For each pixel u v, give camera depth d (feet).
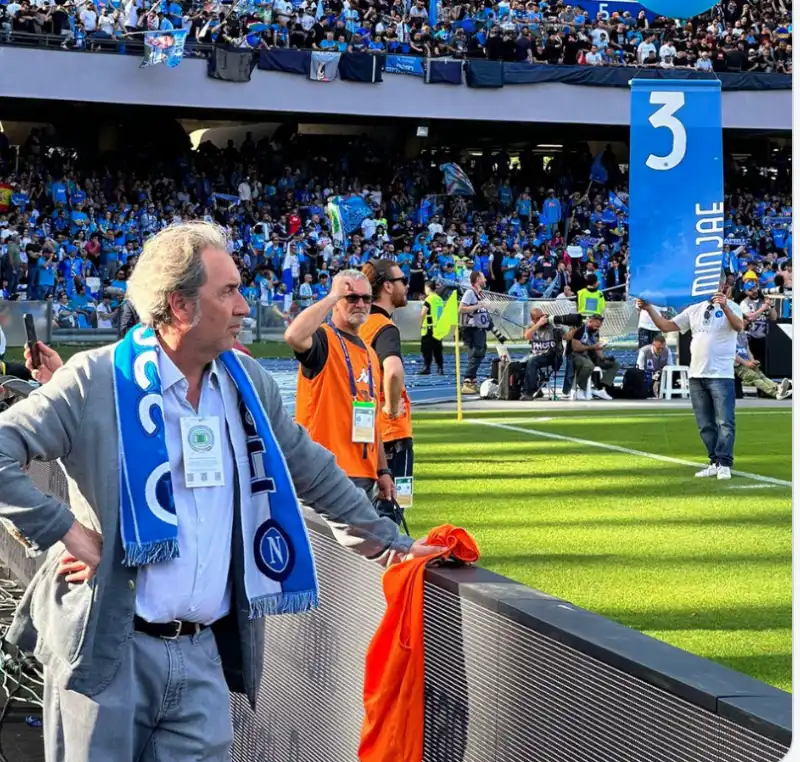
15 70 88.43
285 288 89.81
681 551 23.26
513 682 8.15
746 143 121.08
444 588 9.07
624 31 106.11
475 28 103.14
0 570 22.20
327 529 10.91
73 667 8.10
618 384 63.52
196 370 8.65
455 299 48.21
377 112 98.43
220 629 8.90
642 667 6.82
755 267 99.55
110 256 88.58
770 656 16.43
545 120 102.12
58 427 8.10
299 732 11.57
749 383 58.75
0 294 79.82
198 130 115.34
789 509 27.81
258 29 94.79
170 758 8.43
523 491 30.53
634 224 31.99
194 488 8.49
